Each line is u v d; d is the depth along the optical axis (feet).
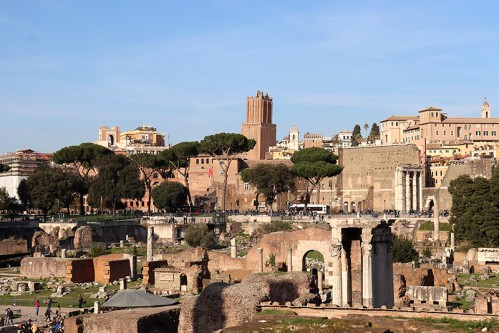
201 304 211.41
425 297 307.99
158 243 644.27
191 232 603.67
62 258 444.96
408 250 457.68
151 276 401.90
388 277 263.90
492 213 551.18
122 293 268.00
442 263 484.74
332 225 260.83
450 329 176.65
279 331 176.35
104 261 426.10
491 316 191.31
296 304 214.90
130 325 223.51
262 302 211.20
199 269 390.01
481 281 421.59
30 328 274.98
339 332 172.35
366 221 255.91
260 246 416.46
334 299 259.60
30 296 375.25
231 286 213.25
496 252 506.07
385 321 183.42
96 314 243.60
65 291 387.34
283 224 637.30
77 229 615.57
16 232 638.53
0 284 408.87
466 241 558.97
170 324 237.45
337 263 260.01
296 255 403.34
